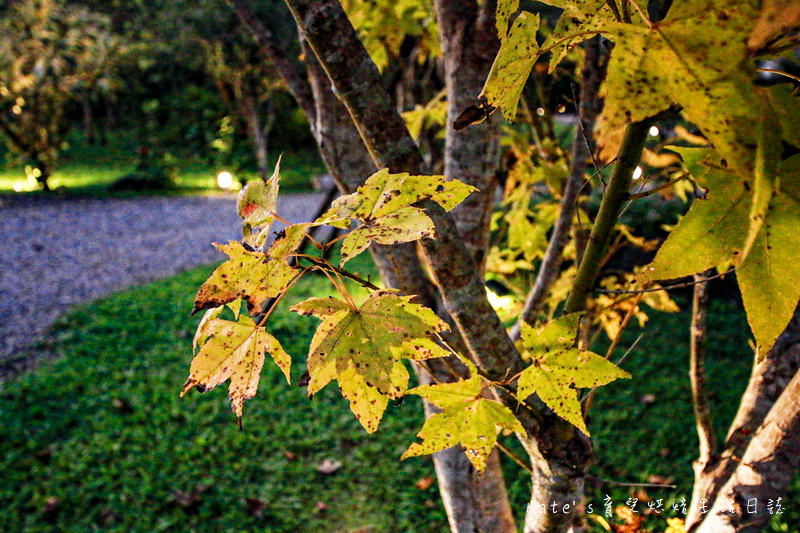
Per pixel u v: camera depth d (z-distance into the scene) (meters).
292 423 5.18
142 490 4.31
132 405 5.39
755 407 1.48
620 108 0.48
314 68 1.58
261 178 0.74
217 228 13.59
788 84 0.50
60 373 5.98
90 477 4.46
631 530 1.39
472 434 0.83
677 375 5.57
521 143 2.38
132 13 18.48
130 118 28.41
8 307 8.11
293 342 6.47
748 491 1.29
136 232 13.01
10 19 14.55
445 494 1.92
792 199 0.52
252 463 4.67
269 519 4.13
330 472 4.56
